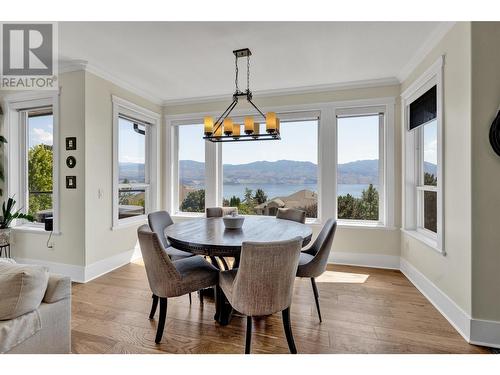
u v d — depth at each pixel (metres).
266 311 1.62
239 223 2.44
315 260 2.15
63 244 3.13
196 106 4.30
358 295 2.66
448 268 2.21
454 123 2.12
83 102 3.02
